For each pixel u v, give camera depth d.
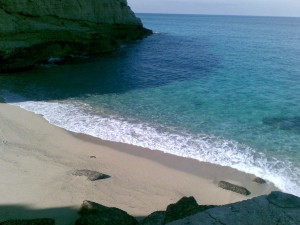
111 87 29.22
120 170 14.66
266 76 35.84
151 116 21.95
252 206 5.22
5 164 14.00
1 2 37.44
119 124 20.31
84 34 42.59
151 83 31.12
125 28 60.00
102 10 52.12
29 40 35.16
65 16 45.09
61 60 39.12
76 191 12.28
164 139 18.28
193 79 33.09
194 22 183.25
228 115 22.53
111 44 49.53
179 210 8.88
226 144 17.86
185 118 21.72
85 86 29.27
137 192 12.77
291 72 38.53
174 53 51.22
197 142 18.02
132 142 17.78
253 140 18.45
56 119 20.64
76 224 9.66
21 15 39.34
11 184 12.34
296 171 15.10
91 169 14.48
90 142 17.61
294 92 29.06
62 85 29.16
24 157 15.00
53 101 24.39
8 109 21.69
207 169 15.17
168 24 153.38
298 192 13.35
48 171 13.81
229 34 99.00
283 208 5.18
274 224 4.84
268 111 23.58
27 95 25.55
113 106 23.81
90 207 10.35
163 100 25.61
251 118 22.03
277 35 103.94
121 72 35.66
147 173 14.58
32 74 32.62
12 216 10.27
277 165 15.65
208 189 13.51
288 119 21.98
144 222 8.34
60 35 39.12
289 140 18.52
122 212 9.96
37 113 21.48
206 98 26.45
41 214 10.53
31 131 18.44
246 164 15.69
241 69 39.44
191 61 44.44
